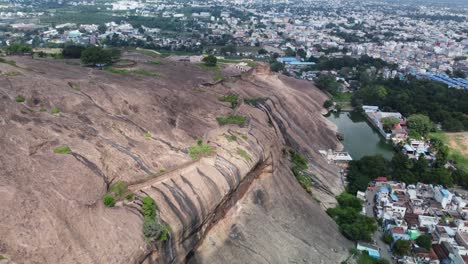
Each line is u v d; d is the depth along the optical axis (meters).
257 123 90.19
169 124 71.69
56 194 41.38
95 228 41.00
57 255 36.44
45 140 50.41
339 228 75.19
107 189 48.25
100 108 66.75
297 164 93.62
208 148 65.38
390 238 73.44
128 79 91.50
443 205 84.06
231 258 57.56
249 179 69.56
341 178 98.62
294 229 68.25
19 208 37.50
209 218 57.28
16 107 55.84
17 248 34.88
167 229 47.44
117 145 57.41
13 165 42.84
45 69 87.00
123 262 40.03
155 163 57.09
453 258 66.88
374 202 88.50
